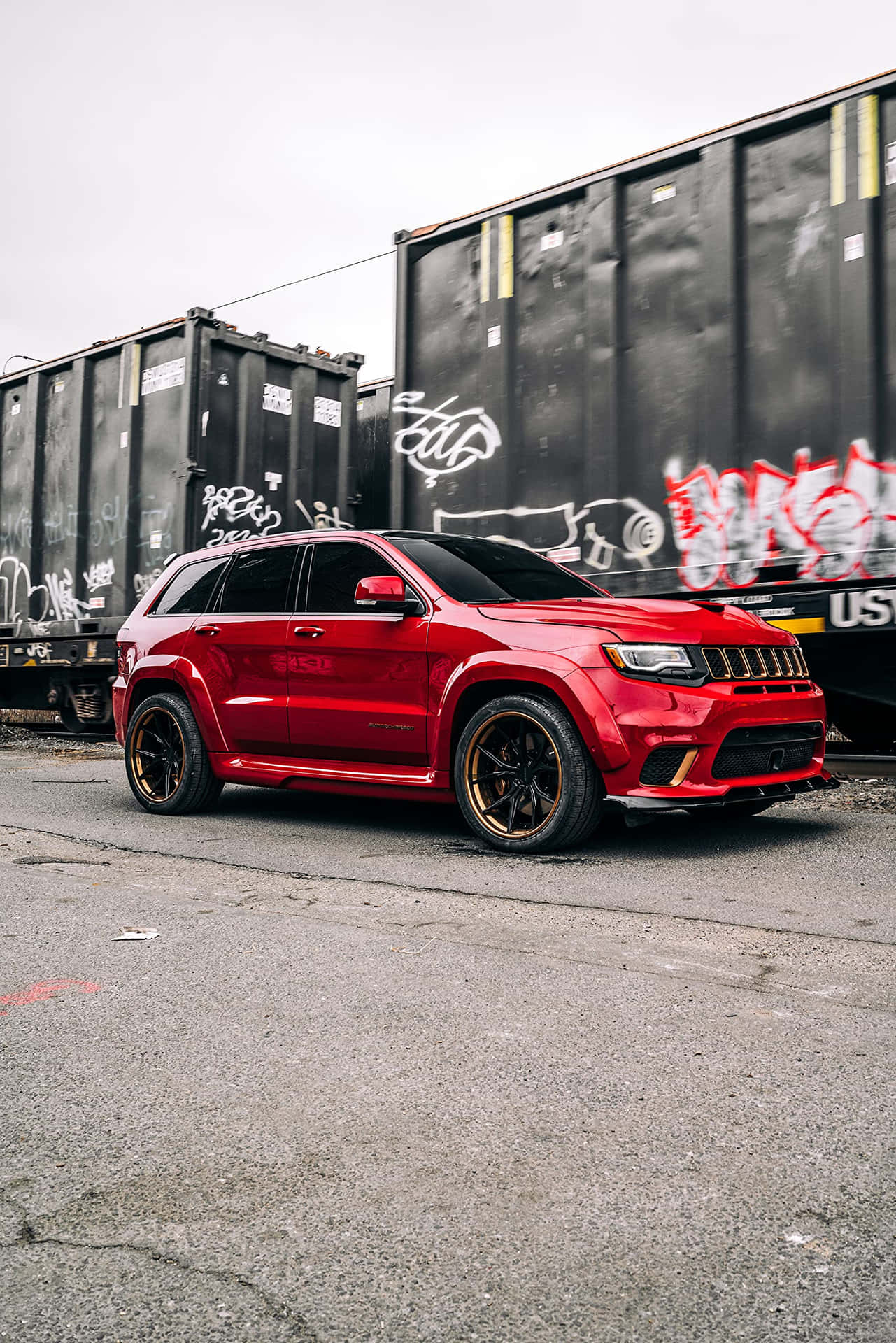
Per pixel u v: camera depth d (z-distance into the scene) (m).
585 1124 2.25
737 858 4.96
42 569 13.12
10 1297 1.70
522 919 3.90
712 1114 2.28
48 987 3.21
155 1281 1.73
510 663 5.15
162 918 4.02
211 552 7.03
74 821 6.34
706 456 7.35
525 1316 1.63
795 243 7.07
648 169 7.68
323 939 3.69
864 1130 2.20
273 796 7.47
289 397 12.59
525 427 8.24
